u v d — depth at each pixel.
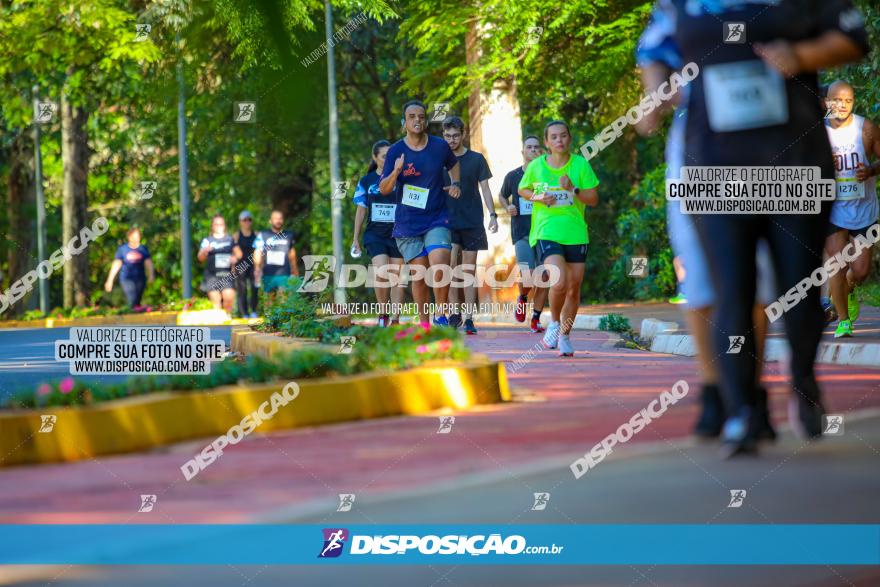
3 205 63.78
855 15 6.35
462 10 37.25
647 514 4.18
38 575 4.07
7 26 41.41
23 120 53.41
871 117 29.19
